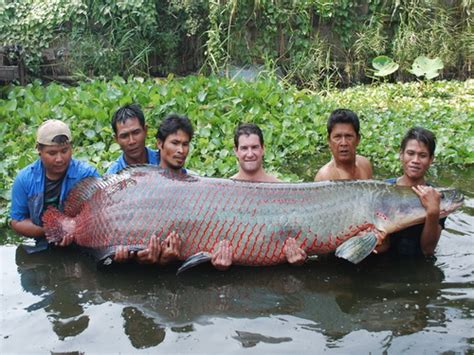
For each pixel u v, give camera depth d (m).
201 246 2.69
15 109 5.09
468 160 4.55
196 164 4.18
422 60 7.97
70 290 2.55
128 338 2.16
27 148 4.42
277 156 4.61
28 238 3.16
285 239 2.71
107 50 8.03
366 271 2.73
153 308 2.38
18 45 7.65
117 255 2.67
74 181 3.05
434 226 2.74
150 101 5.25
